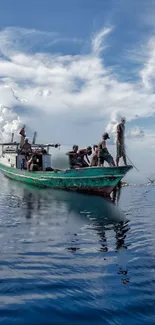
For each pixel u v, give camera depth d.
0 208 12.80
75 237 8.71
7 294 5.13
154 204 14.34
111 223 10.42
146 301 4.96
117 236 8.84
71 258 6.94
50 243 8.09
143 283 5.61
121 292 5.27
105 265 6.52
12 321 4.37
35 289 5.34
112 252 7.39
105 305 4.84
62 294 5.18
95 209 12.95
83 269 6.28
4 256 6.99
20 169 21.59
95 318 4.49
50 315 4.54
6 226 9.82
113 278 5.85
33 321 4.38
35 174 19.77
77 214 11.95
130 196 16.92
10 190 18.03
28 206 13.42
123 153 16.77
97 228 9.79
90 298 5.05
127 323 4.37
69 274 6.01
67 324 4.34
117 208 13.24
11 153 23.44
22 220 10.72
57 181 18.42
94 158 17.64
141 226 10.11
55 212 12.14
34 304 4.83
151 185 21.44
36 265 6.47
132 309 4.72
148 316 4.54
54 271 6.16
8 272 6.05
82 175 17.27
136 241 8.35
